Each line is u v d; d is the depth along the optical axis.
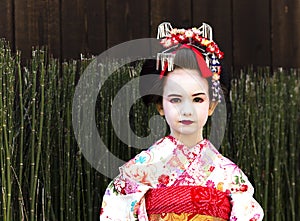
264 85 4.40
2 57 3.59
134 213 3.19
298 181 4.44
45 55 4.00
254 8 4.65
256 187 4.24
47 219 3.74
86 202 3.87
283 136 4.36
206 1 4.57
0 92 3.53
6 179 3.55
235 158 4.27
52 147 3.82
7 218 3.53
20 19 4.16
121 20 4.39
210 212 3.11
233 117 4.30
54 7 4.24
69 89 3.88
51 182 3.82
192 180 3.19
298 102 4.51
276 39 4.68
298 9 4.71
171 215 3.12
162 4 4.47
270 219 4.30
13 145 3.61
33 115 3.66
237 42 4.62
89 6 4.33
